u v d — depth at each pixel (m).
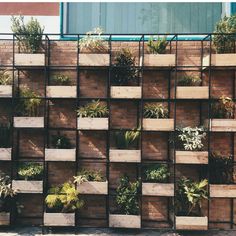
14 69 6.95
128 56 6.77
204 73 6.97
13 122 6.60
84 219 6.92
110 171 6.97
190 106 6.97
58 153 6.55
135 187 6.57
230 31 6.64
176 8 7.61
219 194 6.36
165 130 6.49
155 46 6.73
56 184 6.98
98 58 6.56
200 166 6.87
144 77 6.98
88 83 7.05
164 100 6.93
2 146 6.71
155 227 6.85
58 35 7.32
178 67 6.81
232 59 6.44
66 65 7.05
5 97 6.65
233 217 6.87
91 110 6.59
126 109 7.01
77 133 6.77
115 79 6.83
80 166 6.99
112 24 7.61
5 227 6.75
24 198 6.95
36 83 7.08
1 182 6.47
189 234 6.56
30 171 6.52
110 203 6.90
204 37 7.27
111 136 6.96
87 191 6.46
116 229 6.72
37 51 6.91
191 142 6.54
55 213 6.44
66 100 7.04
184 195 6.52
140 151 6.49
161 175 6.48
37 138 7.03
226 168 6.56
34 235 6.42
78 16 7.64
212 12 7.60
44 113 6.87
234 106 6.88
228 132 6.82
